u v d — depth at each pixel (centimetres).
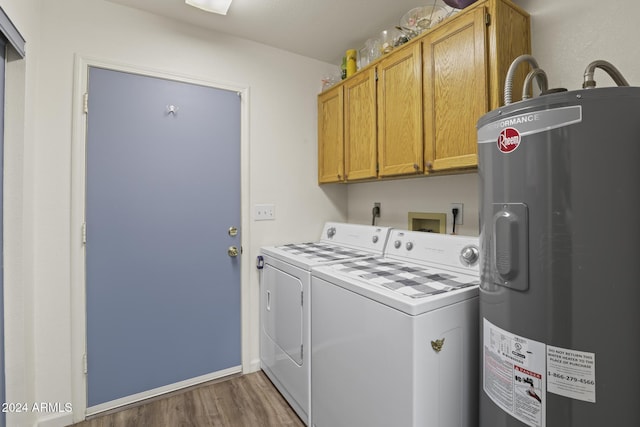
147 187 185
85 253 168
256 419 168
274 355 197
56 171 160
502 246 90
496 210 93
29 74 145
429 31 150
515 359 88
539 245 82
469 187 169
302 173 244
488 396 98
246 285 219
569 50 127
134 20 181
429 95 151
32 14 146
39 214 156
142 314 184
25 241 143
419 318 99
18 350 139
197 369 201
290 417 170
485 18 125
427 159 152
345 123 215
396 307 103
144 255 185
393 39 189
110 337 175
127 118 179
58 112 161
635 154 72
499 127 91
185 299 198
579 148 75
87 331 169
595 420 75
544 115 80
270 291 203
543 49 135
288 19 195
